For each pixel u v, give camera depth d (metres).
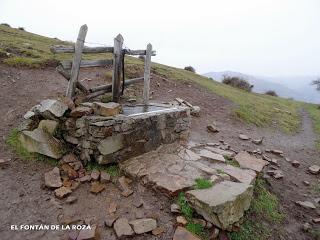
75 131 6.45
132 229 4.63
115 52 7.90
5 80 10.88
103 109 6.38
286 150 11.98
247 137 12.26
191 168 6.58
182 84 20.27
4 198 5.04
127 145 6.61
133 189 5.75
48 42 23.36
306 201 7.36
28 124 6.84
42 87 11.16
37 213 4.82
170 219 5.03
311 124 21.45
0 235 4.28
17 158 6.22
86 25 6.82
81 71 14.96
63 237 4.38
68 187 5.51
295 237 5.79
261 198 6.73
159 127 7.57
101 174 5.96
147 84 9.53
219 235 4.87
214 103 17.75
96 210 5.08
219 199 5.01
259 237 5.41
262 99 28.84
